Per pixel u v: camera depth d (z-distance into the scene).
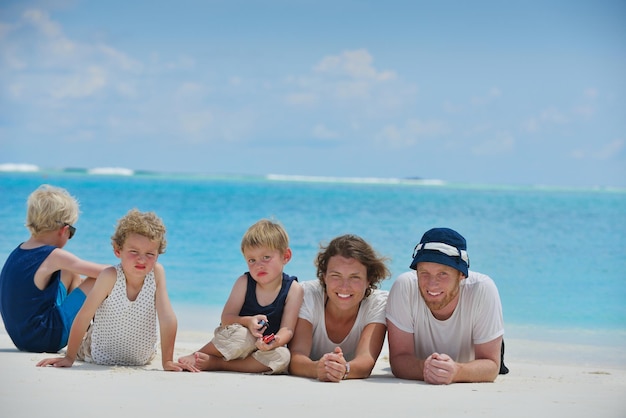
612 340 7.96
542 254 17.44
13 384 4.07
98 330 5.09
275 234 4.95
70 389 3.99
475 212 31.20
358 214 27.97
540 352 7.25
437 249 4.63
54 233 5.71
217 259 14.26
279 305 5.00
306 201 34.09
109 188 42.28
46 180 49.78
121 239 4.92
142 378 4.42
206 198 34.53
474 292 4.86
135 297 5.04
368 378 4.85
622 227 24.89
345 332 5.05
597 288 12.37
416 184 78.00
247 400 3.86
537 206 36.66
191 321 8.53
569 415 3.75
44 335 5.41
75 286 5.88
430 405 3.86
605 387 4.67
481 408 3.82
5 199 27.88
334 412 3.63
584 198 47.56
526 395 4.25
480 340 4.88
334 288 4.77
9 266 5.53
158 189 42.50
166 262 13.82
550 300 11.03
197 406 3.69
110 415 3.47
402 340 4.92
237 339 4.80
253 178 83.75
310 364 4.71
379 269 4.93
